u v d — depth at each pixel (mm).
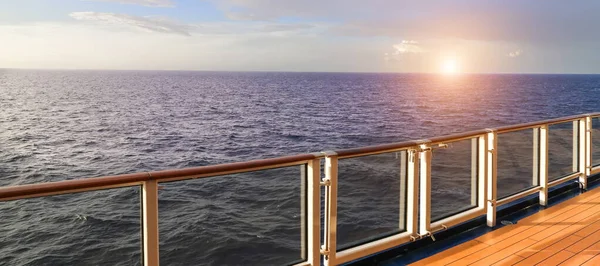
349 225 3238
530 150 4832
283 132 40000
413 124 45438
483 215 4387
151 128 43031
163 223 2484
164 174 2367
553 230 4188
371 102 73938
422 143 3578
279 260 2895
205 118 51062
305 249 3018
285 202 2887
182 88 117625
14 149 31406
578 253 3631
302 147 32656
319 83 159625
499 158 4477
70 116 52406
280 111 58531
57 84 128875
